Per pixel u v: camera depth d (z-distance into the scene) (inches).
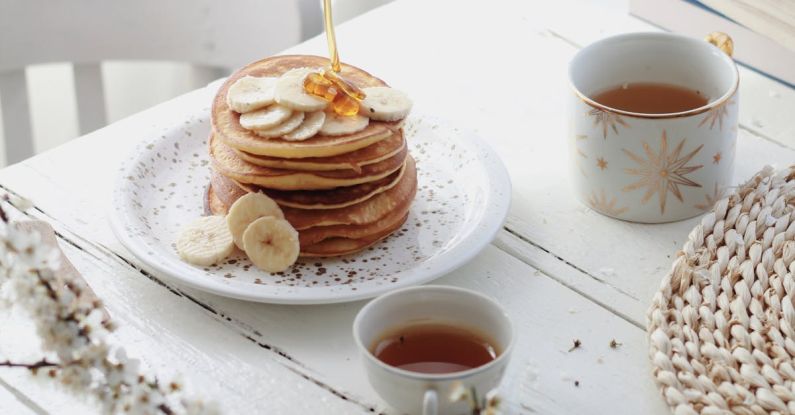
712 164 40.7
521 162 44.4
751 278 38.4
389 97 40.4
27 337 38.1
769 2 46.0
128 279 40.1
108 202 41.4
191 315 38.9
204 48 55.5
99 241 41.4
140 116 46.8
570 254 40.8
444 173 43.4
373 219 40.0
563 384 36.9
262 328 38.6
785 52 47.0
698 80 42.7
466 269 40.3
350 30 51.7
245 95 40.3
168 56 55.4
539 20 51.7
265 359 37.8
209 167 43.7
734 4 47.2
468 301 36.0
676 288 38.4
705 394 35.7
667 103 42.4
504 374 35.7
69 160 44.8
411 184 41.1
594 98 42.6
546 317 38.8
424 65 49.4
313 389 37.0
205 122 44.7
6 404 36.5
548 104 47.1
